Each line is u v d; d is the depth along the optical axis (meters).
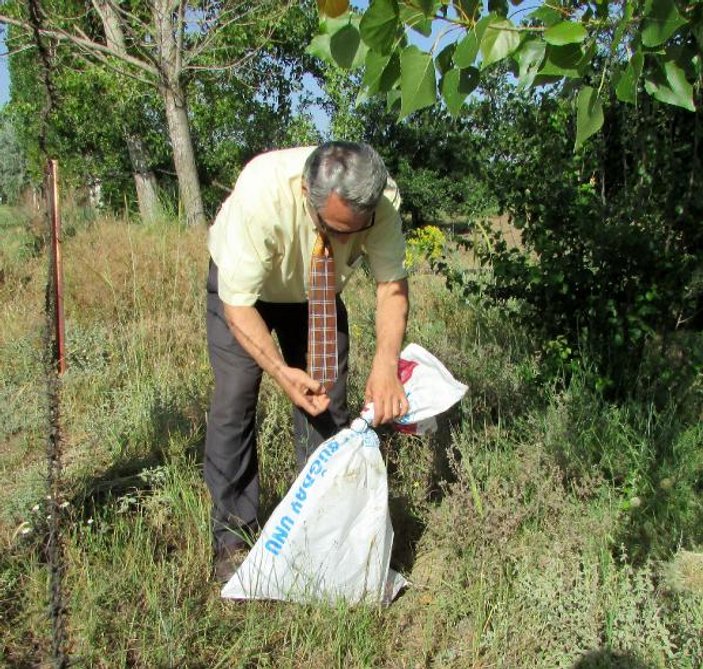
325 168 2.26
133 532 3.07
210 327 2.88
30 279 7.68
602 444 3.58
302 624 2.62
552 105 4.21
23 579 2.89
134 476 3.63
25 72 13.75
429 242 7.50
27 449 4.10
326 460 2.65
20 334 5.84
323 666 2.49
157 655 2.47
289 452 3.70
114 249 7.66
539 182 4.27
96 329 5.71
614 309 4.00
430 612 2.75
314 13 16.09
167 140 15.68
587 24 1.75
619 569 2.82
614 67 1.78
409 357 2.87
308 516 2.62
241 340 2.58
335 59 1.84
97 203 15.94
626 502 3.16
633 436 3.67
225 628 2.65
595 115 1.72
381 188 2.29
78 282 6.88
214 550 3.03
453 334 5.23
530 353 4.68
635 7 1.65
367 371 4.46
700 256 4.15
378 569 2.71
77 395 4.75
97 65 13.30
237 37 13.95
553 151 4.24
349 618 2.66
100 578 2.76
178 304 6.57
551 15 1.75
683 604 2.52
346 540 2.66
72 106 14.23
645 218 4.10
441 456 3.53
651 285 4.06
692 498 3.24
